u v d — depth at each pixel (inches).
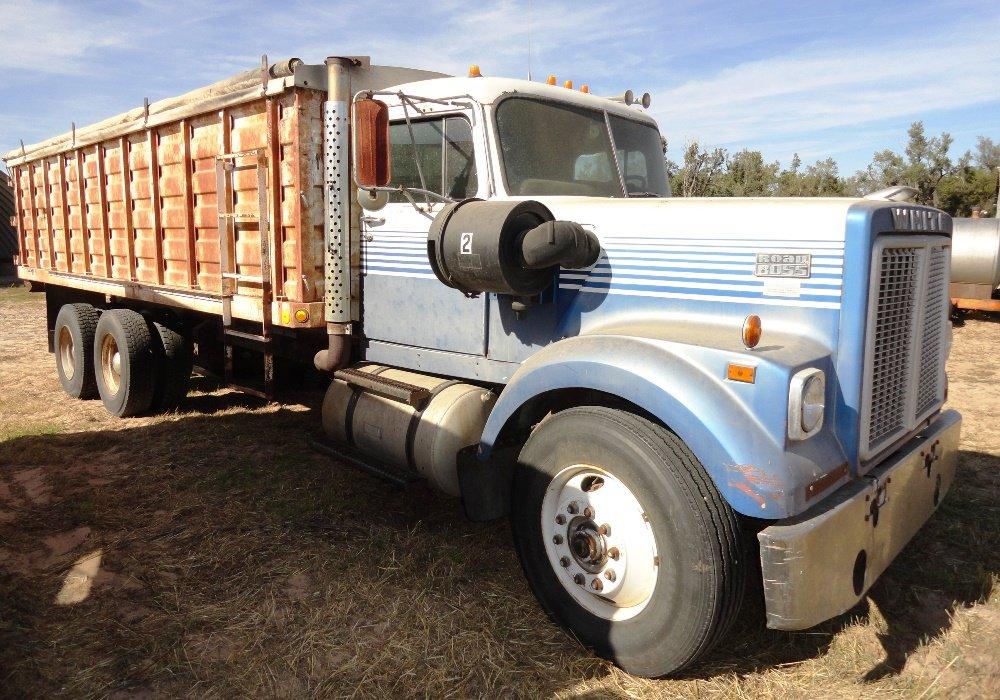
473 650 122.2
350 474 199.6
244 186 191.2
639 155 183.0
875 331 115.1
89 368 280.2
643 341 117.2
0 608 133.9
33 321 516.4
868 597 137.8
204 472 201.3
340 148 171.3
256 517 172.4
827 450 109.3
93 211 275.1
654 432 111.1
